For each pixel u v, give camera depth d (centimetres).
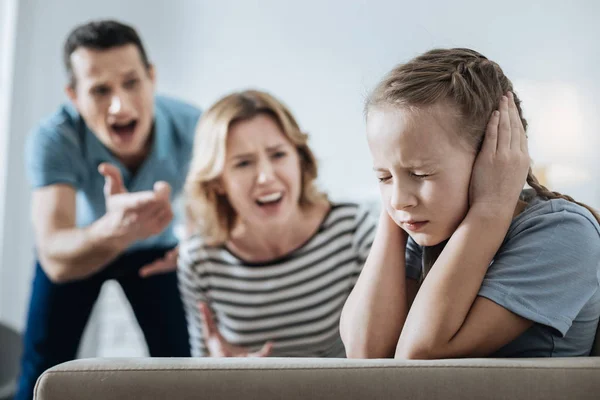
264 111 158
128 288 211
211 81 337
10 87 309
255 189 154
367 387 76
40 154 200
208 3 336
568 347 87
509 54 302
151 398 77
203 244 160
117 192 185
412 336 84
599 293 88
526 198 95
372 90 89
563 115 297
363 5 317
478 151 85
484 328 82
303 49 327
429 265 94
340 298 158
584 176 293
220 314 162
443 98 83
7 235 312
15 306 314
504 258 85
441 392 76
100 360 80
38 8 318
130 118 196
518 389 76
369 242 157
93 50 193
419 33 310
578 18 299
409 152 82
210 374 77
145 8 336
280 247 158
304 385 76
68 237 192
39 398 77
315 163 161
